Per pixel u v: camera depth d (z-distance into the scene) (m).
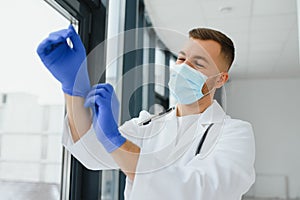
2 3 1.24
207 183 0.79
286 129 4.98
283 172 4.91
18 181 1.32
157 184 0.76
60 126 1.60
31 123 1.40
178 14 2.70
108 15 1.87
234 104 5.13
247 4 2.62
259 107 5.08
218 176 0.81
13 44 1.29
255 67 4.51
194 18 2.78
